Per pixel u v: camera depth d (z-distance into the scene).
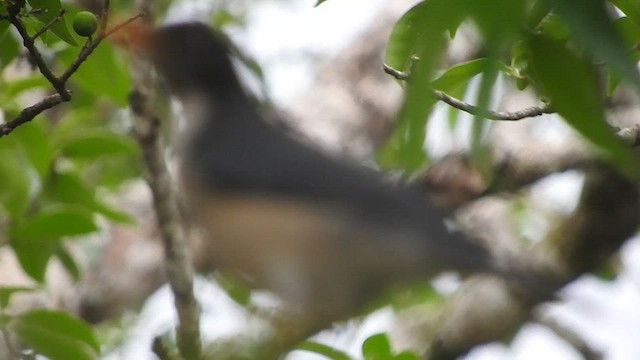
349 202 9.91
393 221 9.80
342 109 11.99
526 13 3.93
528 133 10.88
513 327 10.89
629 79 3.38
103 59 7.67
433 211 9.94
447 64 8.89
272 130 10.71
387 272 9.84
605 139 4.15
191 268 7.75
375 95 12.16
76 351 7.45
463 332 10.93
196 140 10.80
